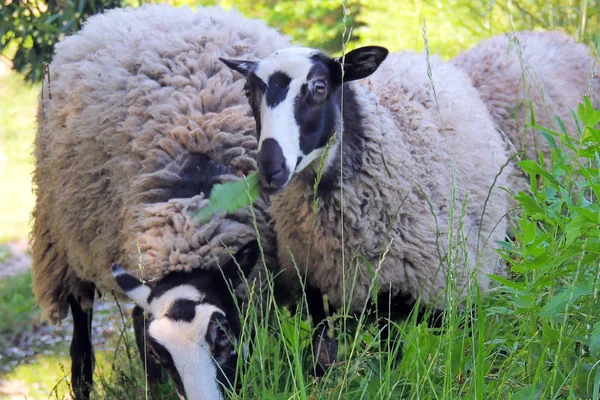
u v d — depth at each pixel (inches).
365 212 225.1
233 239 235.5
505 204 265.0
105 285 279.4
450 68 289.4
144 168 251.0
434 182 234.8
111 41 288.2
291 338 214.4
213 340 211.9
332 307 238.5
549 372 173.5
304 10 733.9
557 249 177.5
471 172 248.1
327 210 224.8
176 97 260.7
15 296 474.9
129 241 245.9
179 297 218.5
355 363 193.5
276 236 246.2
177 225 233.6
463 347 183.3
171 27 285.9
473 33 469.4
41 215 297.9
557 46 338.0
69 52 297.0
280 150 205.2
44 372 379.9
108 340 384.2
